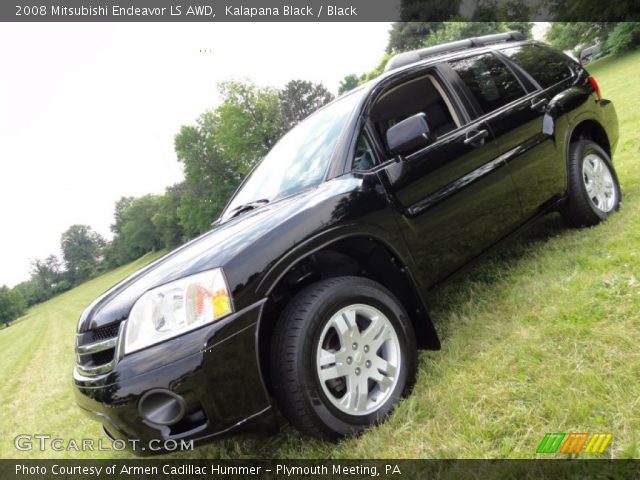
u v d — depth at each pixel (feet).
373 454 5.93
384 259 7.55
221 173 159.33
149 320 5.83
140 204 321.52
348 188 7.34
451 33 159.02
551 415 5.46
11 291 305.12
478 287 10.43
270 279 6.10
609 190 12.20
